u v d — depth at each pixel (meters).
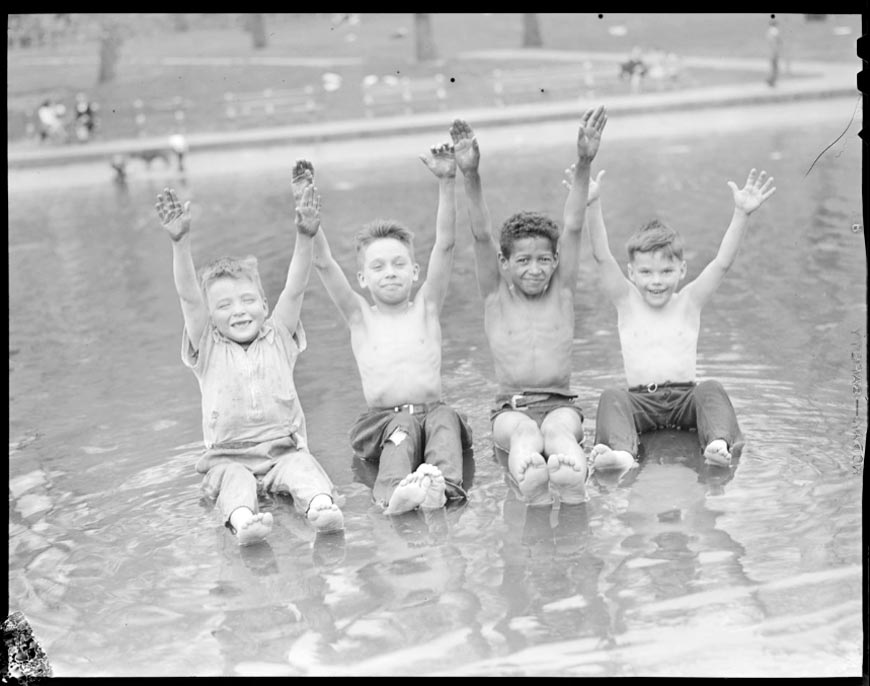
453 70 28.81
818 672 3.23
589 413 5.63
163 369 6.95
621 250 9.35
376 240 5.31
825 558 3.90
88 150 21.72
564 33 33.06
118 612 3.87
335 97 26.73
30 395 6.54
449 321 7.51
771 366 6.04
